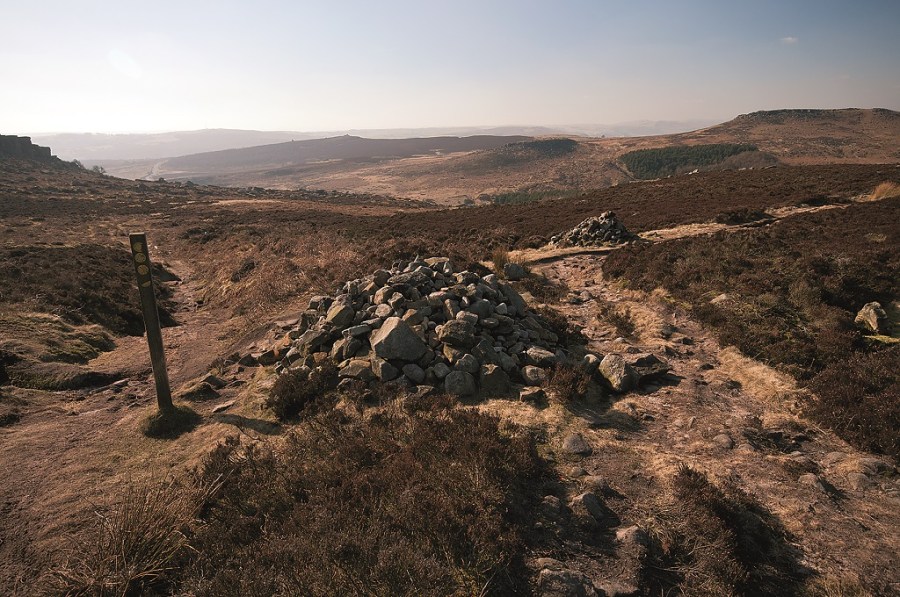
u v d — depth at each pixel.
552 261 20.62
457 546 4.23
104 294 18.83
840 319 10.05
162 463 6.45
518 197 192.88
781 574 4.35
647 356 9.32
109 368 11.47
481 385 8.03
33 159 162.75
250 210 69.69
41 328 13.24
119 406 8.77
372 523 4.49
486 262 18.61
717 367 9.41
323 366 8.63
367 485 5.11
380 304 9.84
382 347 8.36
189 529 4.84
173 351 13.36
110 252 31.23
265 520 4.87
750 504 5.17
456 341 8.56
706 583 4.14
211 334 15.02
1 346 10.99
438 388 7.93
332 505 4.80
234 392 9.09
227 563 4.25
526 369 8.44
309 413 7.29
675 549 4.54
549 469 5.73
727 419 7.30
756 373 8.77
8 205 67.25
